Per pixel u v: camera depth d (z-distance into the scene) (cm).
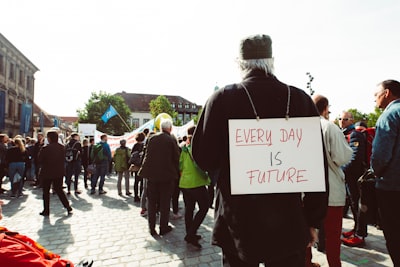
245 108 120
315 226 122
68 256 329
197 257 323
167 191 406
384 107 234
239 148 115
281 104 121
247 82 124
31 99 3231
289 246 111
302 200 124
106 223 464
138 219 489
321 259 306
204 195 364
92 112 4347
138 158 632
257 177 114
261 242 110
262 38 129
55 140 523
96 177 741
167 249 348
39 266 132
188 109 6950
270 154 115
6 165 768
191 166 364
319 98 264
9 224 459
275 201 114
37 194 748
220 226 122
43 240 383
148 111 6234
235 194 114
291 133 117
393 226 200
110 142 1207
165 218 405
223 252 125
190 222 394
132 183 951
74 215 515
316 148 117
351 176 365
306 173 115
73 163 742
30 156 948
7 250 128
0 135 789
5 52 2569
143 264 305
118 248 352
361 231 345
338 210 234
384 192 204
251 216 112
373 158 210
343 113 426
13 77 2773
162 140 400
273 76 129
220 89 128
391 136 199
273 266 115
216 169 130
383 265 292
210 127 122
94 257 325
